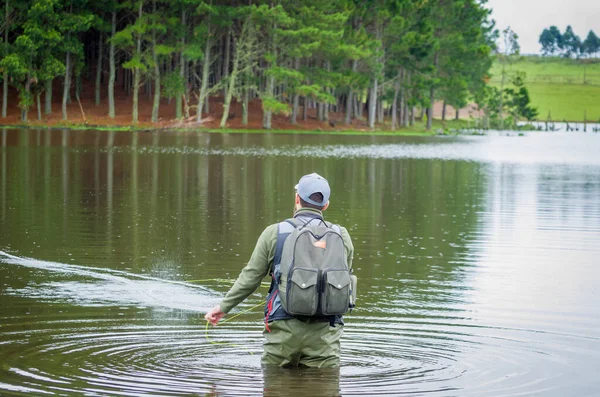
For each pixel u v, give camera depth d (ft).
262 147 147.33
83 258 37.60
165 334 24.88
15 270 34.58
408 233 48.39
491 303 30.04
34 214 51.67
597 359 22.93
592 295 31.73
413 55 286.87
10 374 20.53
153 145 139.44
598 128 424.46
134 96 216.33
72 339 24.12
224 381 19.93
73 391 19.17
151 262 36.94
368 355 22.94
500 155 149.79
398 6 264.11
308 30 223.92
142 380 20.08
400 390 19.63
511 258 40.14
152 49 220.84
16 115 211.00
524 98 421.59
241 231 46.75
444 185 82.43
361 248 42.88
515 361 22.63
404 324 26.76
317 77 247.70
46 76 198.70
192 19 233.14
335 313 19.94
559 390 20.01
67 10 215.92
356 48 243.40
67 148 120.06
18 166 86.89
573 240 46.06
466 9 310.45
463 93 350.02
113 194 64.44
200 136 184.75
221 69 270.67
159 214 53.52
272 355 20.88
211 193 67.36
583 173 103.09
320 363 20.83
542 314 28.43
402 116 313.12
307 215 21.02
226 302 21.02
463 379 20.72
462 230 49.90
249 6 222.07
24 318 26.55
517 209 61.62
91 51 262.06
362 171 98.53
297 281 19.67
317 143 173.78
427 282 33.99
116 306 28.48
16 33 207.82
